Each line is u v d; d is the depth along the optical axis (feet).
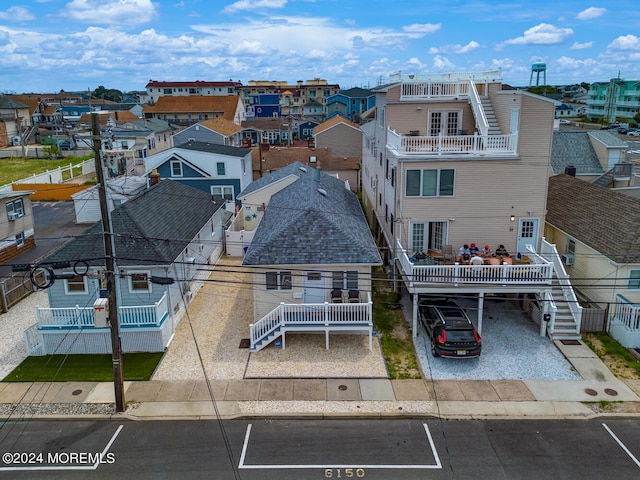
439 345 59.62
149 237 68.69
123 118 275.18
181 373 58.90
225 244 105.81
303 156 169.78
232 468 43.24
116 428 49.29
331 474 42.39
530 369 59.11
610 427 48.55
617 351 62.85
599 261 70.03
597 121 399.65
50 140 286.87
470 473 42.32
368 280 67.05
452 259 70.64
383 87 84.28
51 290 65.82
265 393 54.65
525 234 74.54
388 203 85.10
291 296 67.00
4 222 93.66
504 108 76.07
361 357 62.28
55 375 58.70
